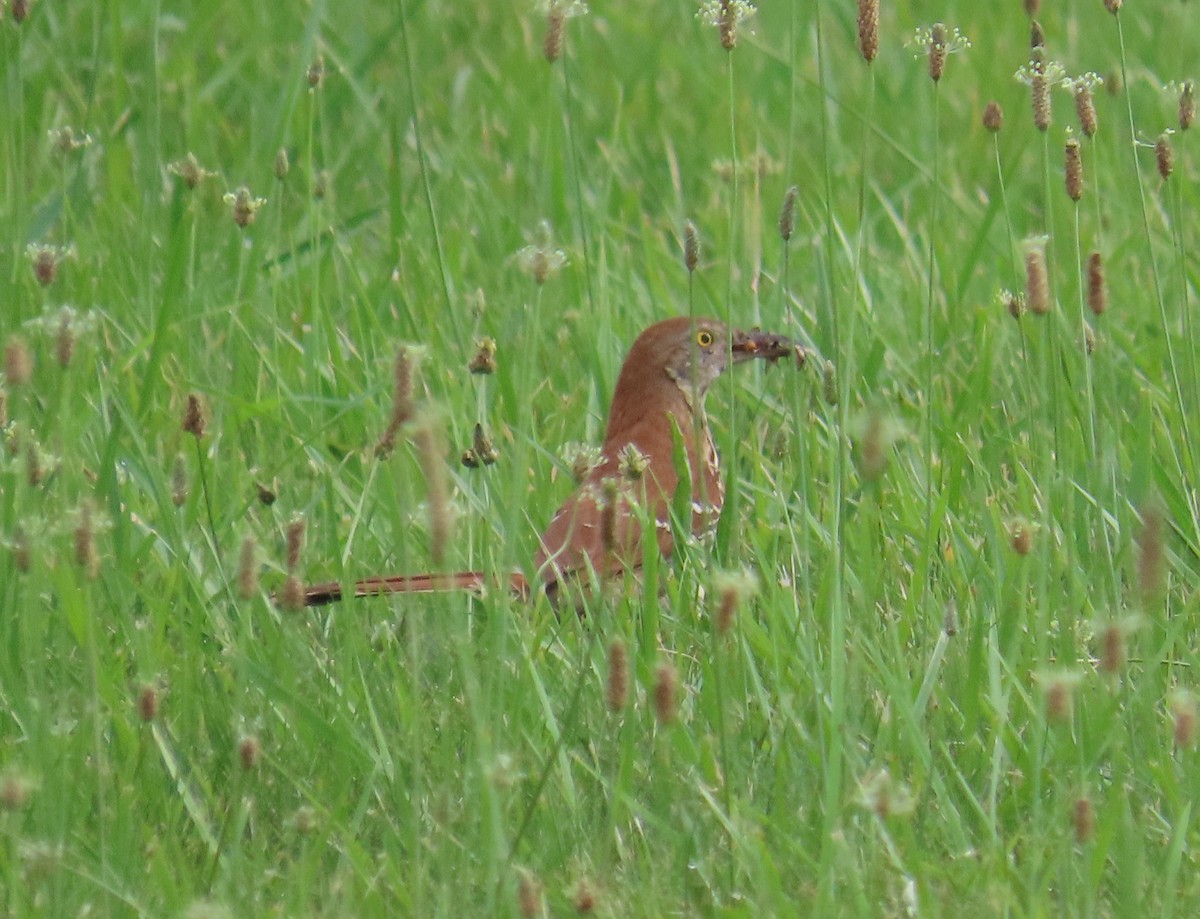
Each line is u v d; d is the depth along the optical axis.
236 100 16.20
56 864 6.17
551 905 6.61
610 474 10.45
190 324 11.75
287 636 8.12
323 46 16.09
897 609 8.86
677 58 17.58
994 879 6.44
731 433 8.93
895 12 18.81
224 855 6.98
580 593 8.70
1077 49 17.62
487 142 15.67
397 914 6.54
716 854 7.05
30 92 14.94
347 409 10.32
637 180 15.46
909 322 12.48
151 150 13.69
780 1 18.92
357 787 7.46
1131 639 8.48
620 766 7.21
